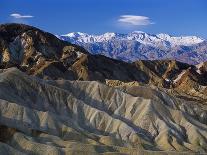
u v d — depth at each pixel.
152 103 197.62
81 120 183.88
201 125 197.00
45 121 165.75
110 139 166.62
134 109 196.38
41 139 151.38
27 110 166.38
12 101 174.50
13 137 144.75
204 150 179.12
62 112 185.12
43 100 186.50
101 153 143.00
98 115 185.25
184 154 155.50
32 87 188.50
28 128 156.75
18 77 188.00
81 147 147.88
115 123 182.38
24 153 134.75
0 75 187.88
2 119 160.75
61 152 140.25
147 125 189.00
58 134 163.88
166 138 180.75
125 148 152.50
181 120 195.00
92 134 169.88
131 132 178.12
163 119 193.00
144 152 152.00
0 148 131.50
